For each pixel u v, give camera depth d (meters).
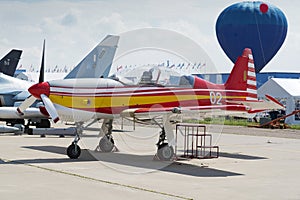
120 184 10.19
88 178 10.78
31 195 8.81
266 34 49.69
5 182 10.04
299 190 10.22
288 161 15.27
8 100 26.64
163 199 8.82
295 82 41.94
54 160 13.61
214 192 9.64
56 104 13.55
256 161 15.07
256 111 17.75
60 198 8.62
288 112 40.12
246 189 10.12
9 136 21.92
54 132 21.91
